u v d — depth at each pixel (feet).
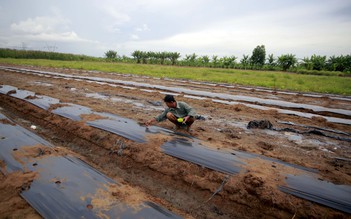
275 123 24.08
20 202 9.64
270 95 43.24
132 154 15.05
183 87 48.39
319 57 134.00
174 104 17.39
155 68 108.58
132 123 19.85
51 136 19.19
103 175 12.13
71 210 9.29
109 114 22.70
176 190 12.32
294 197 10.61
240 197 11.16
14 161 12.73
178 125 18.63
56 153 14.10
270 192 10.81
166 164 13.67
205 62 166.20
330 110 30.94
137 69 95.61
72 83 45.50
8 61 122.62
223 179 12.09
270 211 10.39
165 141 15.94
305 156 15.84
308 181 11.71
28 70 70.44
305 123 24.75
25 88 36.32
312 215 9.79
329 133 21.54
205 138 17.47
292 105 33.55
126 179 13.30
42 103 25.88
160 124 20.16
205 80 64.18
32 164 12.53
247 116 26.45
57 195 10.12
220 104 31.63
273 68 146.51
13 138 15.71
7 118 20.07
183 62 170.40
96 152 16.39
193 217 10.39
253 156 14.43
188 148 14.98
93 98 31.55
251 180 11.51
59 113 22.30
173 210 10.69
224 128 21.26
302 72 123.13
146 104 29.45
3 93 31.45
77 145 17.54
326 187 11.25
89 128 18.70
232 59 153.07
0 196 9.95
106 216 9.09
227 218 10.48
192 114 17.37
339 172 13.25
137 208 9.75
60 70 78.54
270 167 13.10
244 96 39.73
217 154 14.29
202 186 12.10
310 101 38.81
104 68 94.12
